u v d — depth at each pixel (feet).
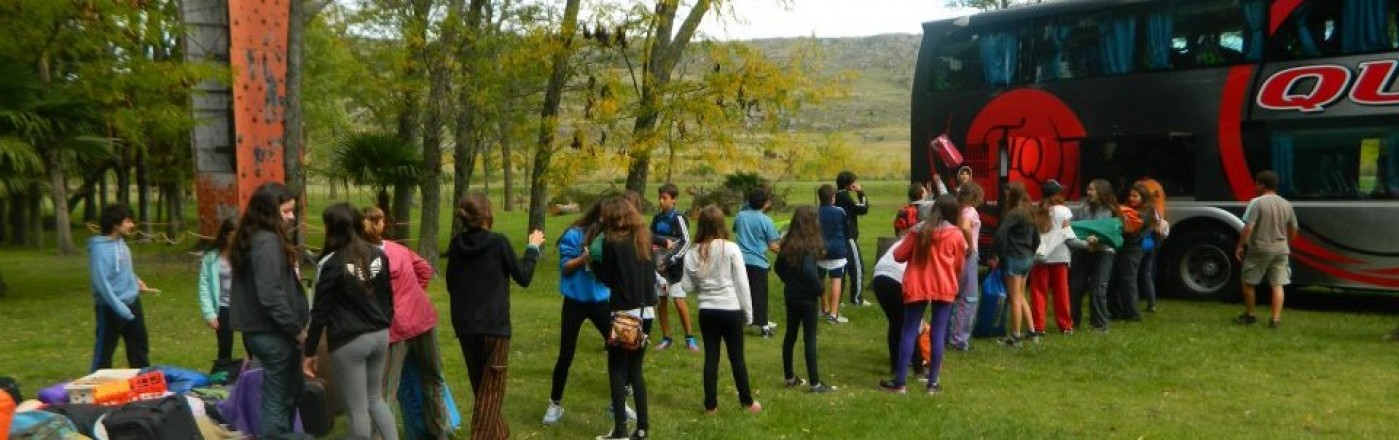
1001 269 33.40
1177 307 42.60
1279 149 41.73
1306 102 40.83
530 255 21.53
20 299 49.42
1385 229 39.06
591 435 23.03
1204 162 43.65
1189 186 44.27
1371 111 39.17
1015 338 33.14
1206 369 29.86
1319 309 42.78
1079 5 46.85
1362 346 33.27
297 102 59.16
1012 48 49.01
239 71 53.47
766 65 59.16
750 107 59.72
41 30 46.52
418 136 78.38
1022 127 48.52
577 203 133.90
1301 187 41.24
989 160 49.47
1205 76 43.52
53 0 44.78
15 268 68.44
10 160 44.19
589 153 60.90
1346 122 39.83
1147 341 34.04
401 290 20.03
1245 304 39.60
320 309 18.52
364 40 72.59
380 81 71.92
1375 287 39.63
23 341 36.17
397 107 73.26
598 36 60.13
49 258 77.25
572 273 23.36
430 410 21.25
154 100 51.72
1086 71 46.75
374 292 18.93
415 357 21.20
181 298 49.52
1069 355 31.76
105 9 46.68
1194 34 43.91
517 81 67.72
